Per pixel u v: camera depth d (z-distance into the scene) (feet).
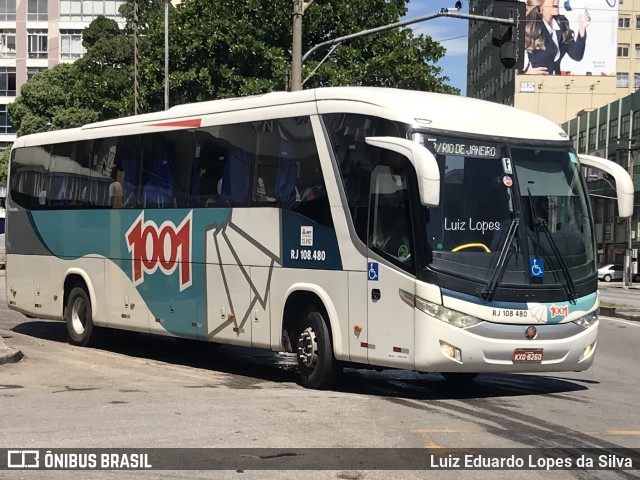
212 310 37.78
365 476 20.27
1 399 29.94
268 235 35.04
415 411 28.43
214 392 31.83
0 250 143.74
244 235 36.17
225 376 37.19
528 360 30.12
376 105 31.32
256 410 27.94
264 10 106.22
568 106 291.58
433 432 25.07
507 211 30.63
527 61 290.56
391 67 106.32
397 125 30.35
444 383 35.91
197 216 38.70
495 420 27.30
